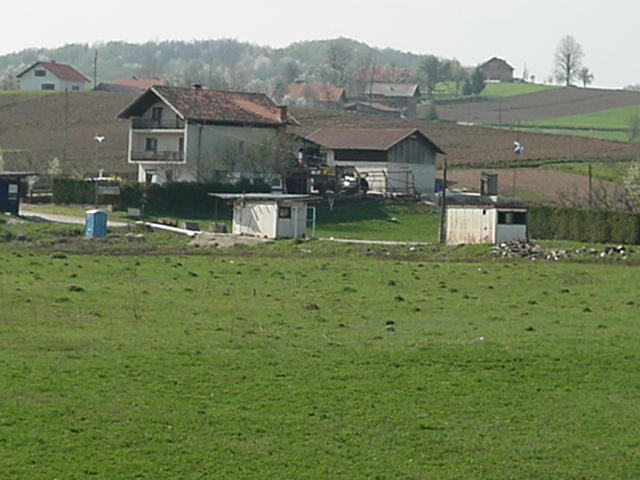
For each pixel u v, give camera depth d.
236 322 45.56
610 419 32.19
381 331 44.38
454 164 172.75
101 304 49.16
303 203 94.69
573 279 63.38
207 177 134.12
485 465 27.88
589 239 86.94
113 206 117.50
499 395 34.44
